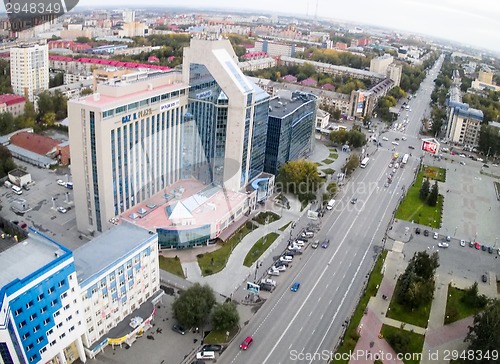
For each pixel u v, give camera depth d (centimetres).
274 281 15088
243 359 11925
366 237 18575
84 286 11031
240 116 18362
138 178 17250
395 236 18838
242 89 18162
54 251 10731
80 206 16700
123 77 17250
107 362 11519
